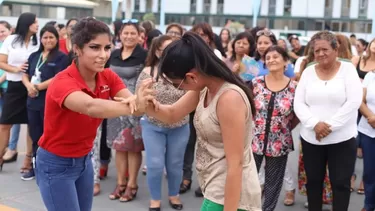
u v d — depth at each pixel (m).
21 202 4.63
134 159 4.78
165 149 4.48
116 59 4.75
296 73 5.50
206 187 2.51
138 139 4.65
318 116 3.91
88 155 2.80
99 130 4.94
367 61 5.00
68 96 2.39
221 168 2.43
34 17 5.40
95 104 2.30
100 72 2.69
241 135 2.31
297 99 4.01
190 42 2.31
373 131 4.29
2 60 5.31
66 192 2.68
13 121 5.38
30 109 5.04
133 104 2.28
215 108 2.35
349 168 3.86
